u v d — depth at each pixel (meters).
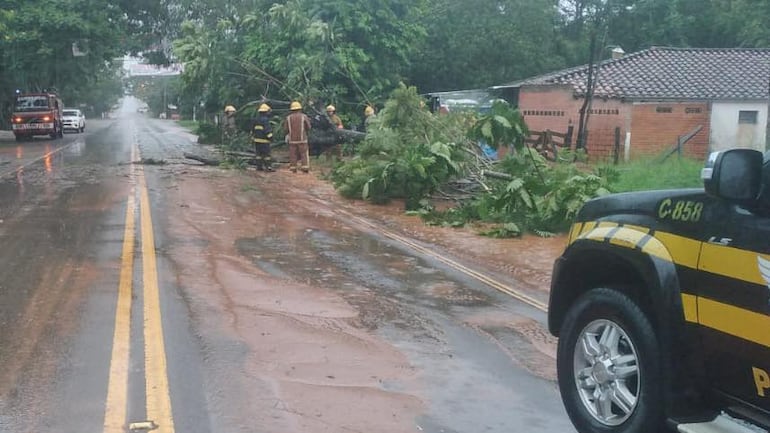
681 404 4.19
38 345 6.37
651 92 28.08
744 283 3.79
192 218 13.42
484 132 14.27
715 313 3.94
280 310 7.67
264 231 12.43
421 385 5.74
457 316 7.75
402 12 29.97
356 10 27.95
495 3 43.00
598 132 27.73
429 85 42.34
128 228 12.15
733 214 3.96
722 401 4.03
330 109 25.08
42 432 4.74
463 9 42.06
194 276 8.98
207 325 7.04
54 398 5.27
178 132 57.25
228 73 27.03
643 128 27.55
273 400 5.34
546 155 25.00
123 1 39.97
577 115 27.92
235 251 10.64
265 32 27.27
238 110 27.44
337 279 9.22
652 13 46.03
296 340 6.71
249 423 4.94
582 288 5.13
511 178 14.68
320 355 6.34
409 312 7.84
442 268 10.12
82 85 55.19
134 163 24.86
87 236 11.41
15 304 7.61
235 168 23.47
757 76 29.58
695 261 4.08
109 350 6.27
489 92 32.06
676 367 4.18
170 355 6.18
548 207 12.85
